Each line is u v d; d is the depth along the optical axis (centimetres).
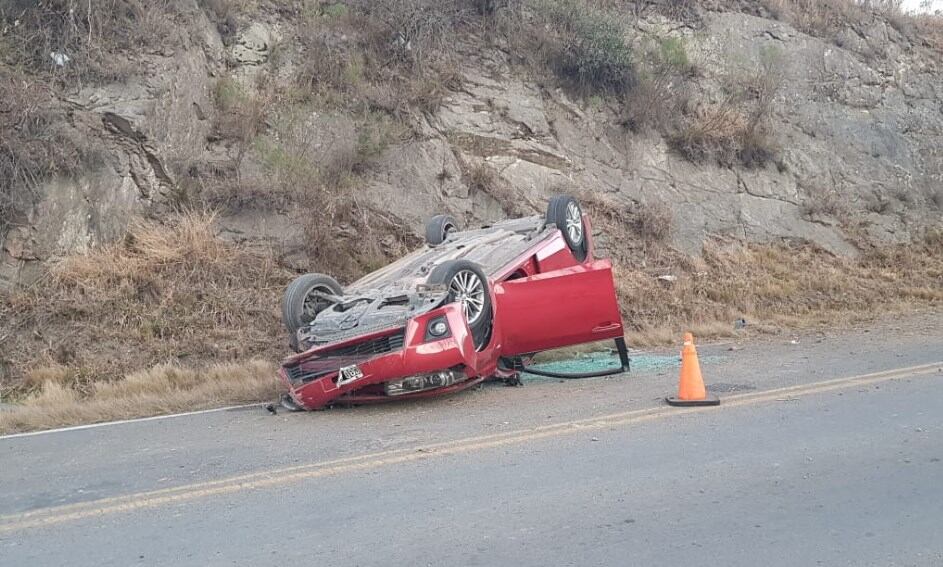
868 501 534
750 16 2177
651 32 2011
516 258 962
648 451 646
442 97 1639
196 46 1463
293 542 472
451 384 824
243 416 845
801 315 1520
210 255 1249
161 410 898
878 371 963
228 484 586
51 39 1311
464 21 1792
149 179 1291
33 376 1024
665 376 979
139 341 1112
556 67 1805
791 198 1886
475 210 1531
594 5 1931
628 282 1515
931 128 2197
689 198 1766
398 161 1518
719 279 1612
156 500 555
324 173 1439
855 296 1650
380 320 820
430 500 540
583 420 750
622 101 1831
